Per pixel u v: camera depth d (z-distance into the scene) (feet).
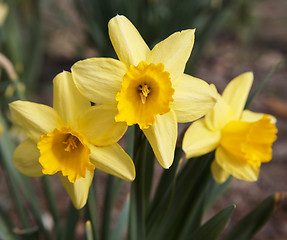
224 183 1.24
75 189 0.97
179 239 1.14
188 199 1.10
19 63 2.38
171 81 0.93
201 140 1.03
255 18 3.92
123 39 0.92
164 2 2.70
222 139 1.06
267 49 3.78
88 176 0.97
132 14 2.49
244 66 3.50
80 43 3.35
